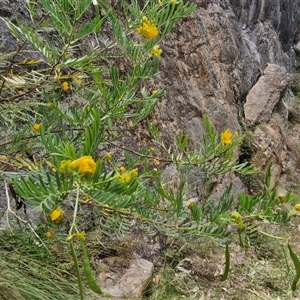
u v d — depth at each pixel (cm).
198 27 382
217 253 231
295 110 605
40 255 115
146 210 98
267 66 540
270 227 268
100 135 64
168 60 326
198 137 323
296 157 464
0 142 118
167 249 214
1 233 118
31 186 59
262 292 209
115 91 91
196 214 85
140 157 146
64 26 86
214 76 386
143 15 99
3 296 102
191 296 191
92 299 134
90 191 61
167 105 296
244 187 342
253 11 588
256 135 414
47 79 115
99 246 171
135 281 175
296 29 823
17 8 169
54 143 66
